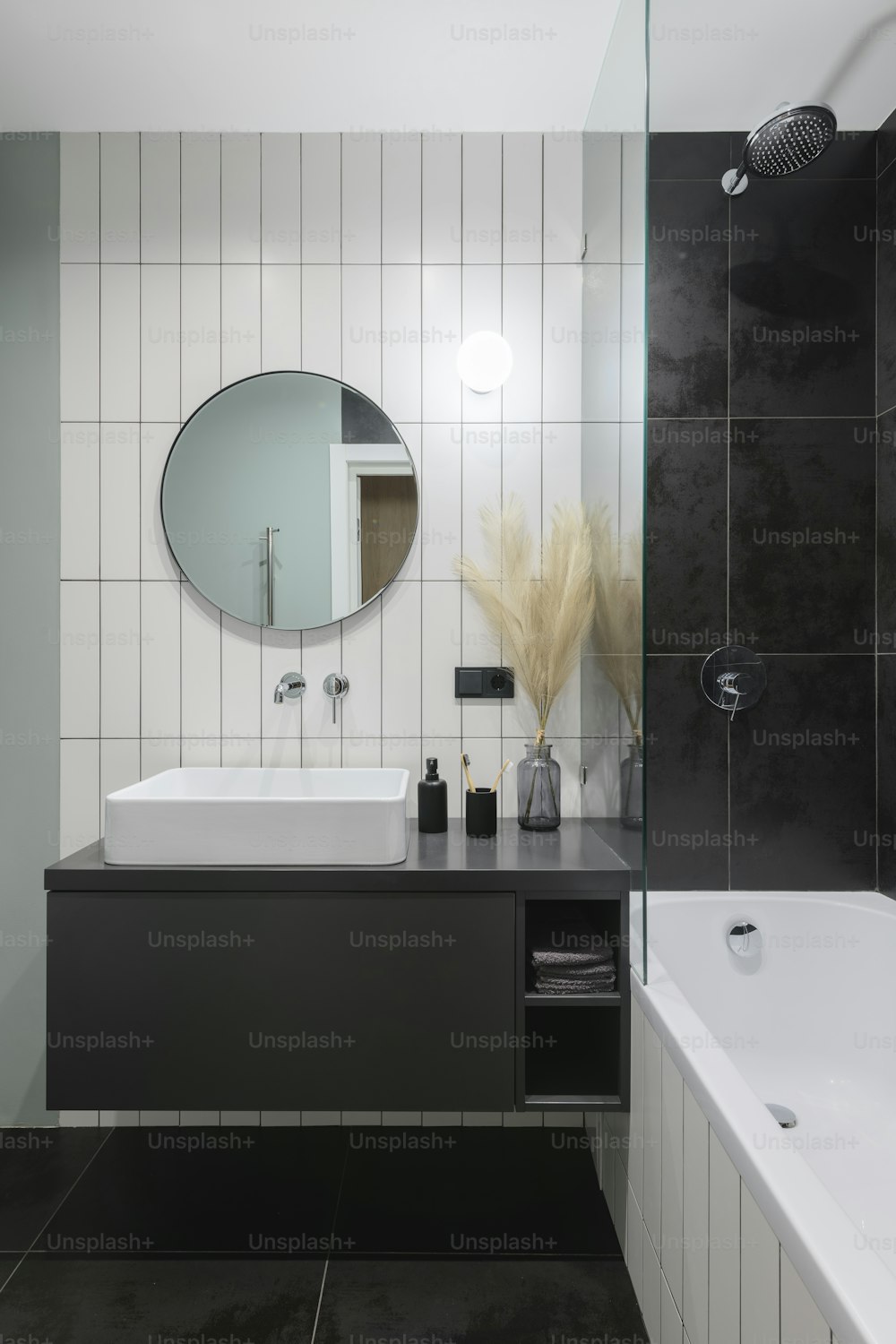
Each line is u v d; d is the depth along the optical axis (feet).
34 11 5.54
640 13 4.83
